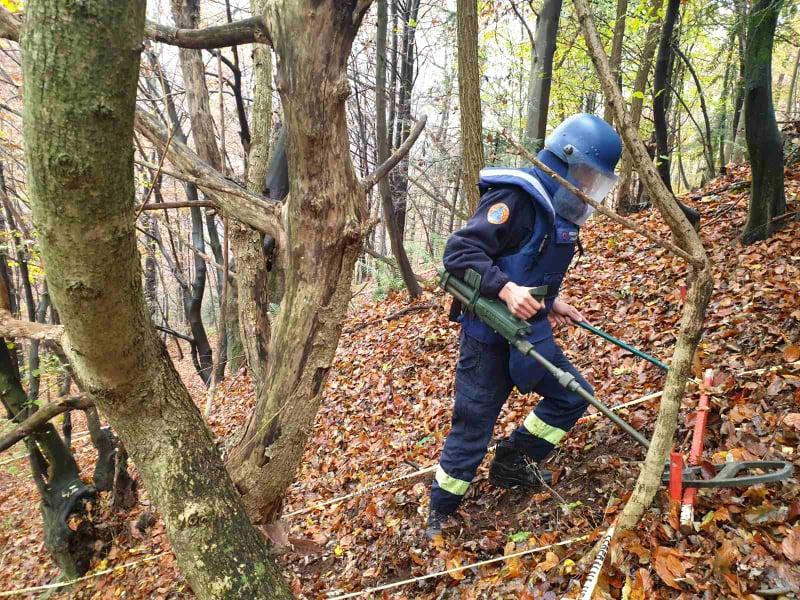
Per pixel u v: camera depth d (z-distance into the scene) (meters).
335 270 1.94
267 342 3.10
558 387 2.66
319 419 5.75
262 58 3.43
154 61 6.04
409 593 2.78
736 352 3.42
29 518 6.96
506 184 2.43
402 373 5.80
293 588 3.32
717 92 13.07
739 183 6.66
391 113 11.02
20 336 2.26
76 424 10.62
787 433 2.55
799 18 7.17
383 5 6.99
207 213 3.18
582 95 11.41
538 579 2.37
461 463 2.72
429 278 8.98
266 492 2.16
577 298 5.50
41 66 1.00
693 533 2.21
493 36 9.54
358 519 3.71
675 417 1.90
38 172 1.10
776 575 1.93
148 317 1.60
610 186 2.47
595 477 2.90
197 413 1.87
